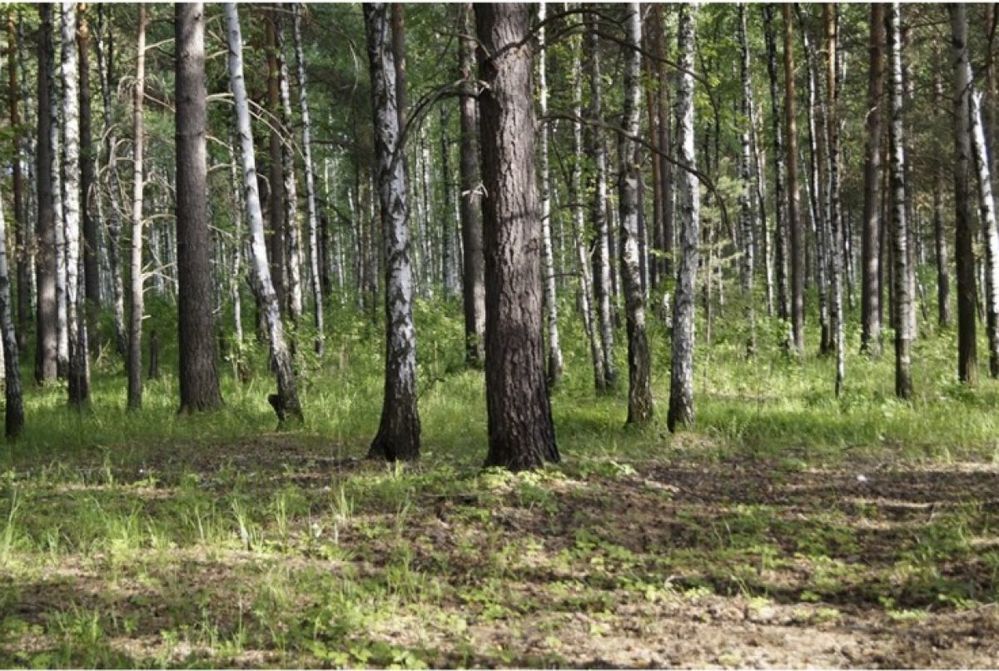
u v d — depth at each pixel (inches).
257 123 868.0
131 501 330.6
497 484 337.7
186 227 591.8
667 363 702.5
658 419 503.2
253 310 1114.1
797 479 391.9
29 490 356.5
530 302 362.6
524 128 357.4
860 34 1077.8
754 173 1093.1
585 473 361.4
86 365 631.2
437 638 216.1
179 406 607.8
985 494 358.6
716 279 768.3
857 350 917.8
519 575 259.9
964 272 613.6
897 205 586.9
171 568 258.1
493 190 358.0
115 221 791.7
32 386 868.0
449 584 253.3
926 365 702.5
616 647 213.3
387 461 406.0
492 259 361.4
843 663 205.2
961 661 205.0
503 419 363.9
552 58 797.2
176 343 1035.9
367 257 1450.5
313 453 446.6
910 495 361.7
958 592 245.1
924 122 879.1
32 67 1255.5
